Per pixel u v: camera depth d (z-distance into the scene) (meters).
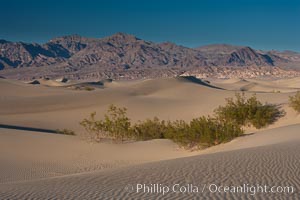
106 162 23.48
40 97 67.50
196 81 95.31
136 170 13.85
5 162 23.27
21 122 46.47
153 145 27.25
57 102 62.88
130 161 23.52
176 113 50.72
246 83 142.25
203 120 26.11
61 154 25.50
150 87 76.56
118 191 10.62
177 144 26.75
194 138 25.11
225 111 32.66
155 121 33.66
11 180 19.50
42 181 13.55
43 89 84.19
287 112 32.81
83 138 30.34
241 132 25.83
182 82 82.75
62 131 37.91
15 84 86.38
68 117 51.28
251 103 32.50
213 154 16.41
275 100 46.72
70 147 27.22
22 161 23.66
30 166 22.58
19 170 21.64
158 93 71.75
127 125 31.23
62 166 22.66
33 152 25.70
